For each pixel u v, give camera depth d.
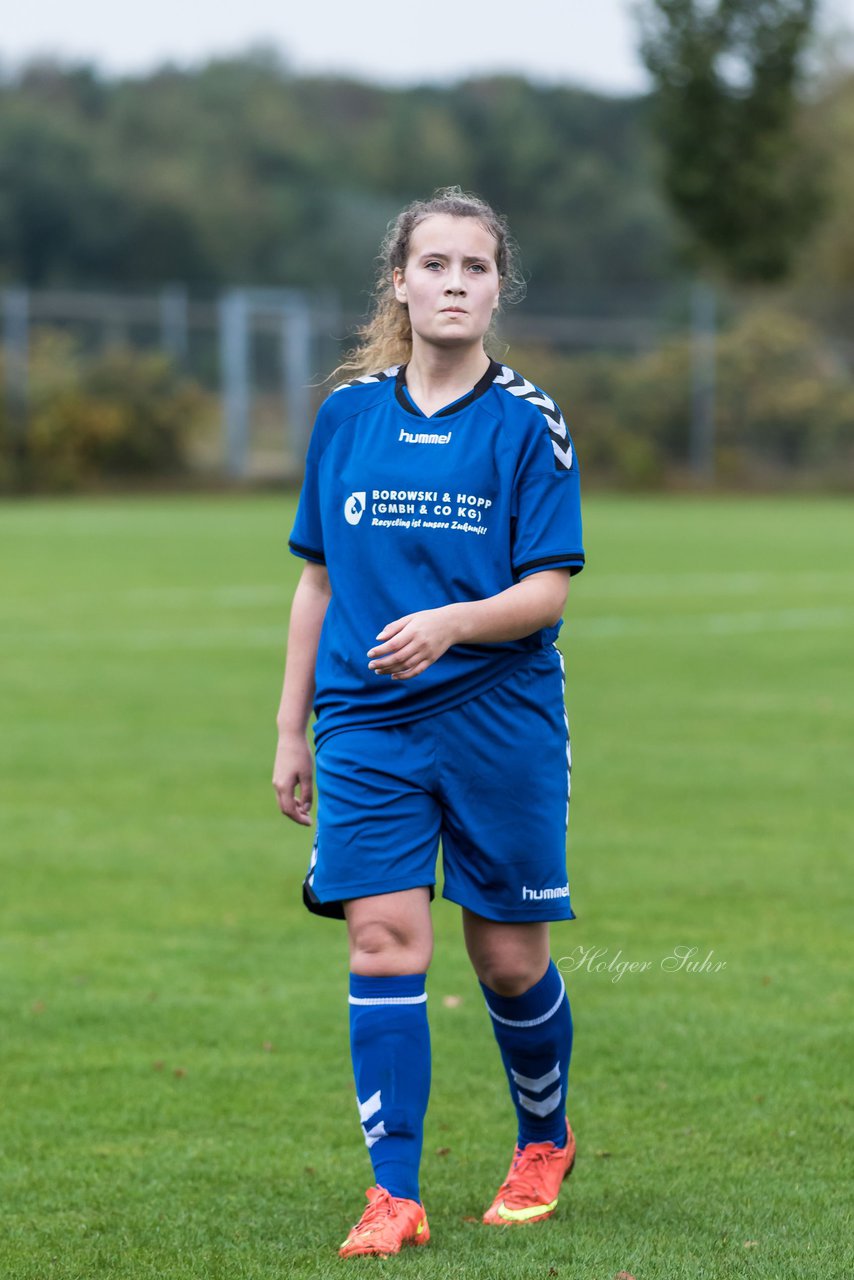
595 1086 16.64
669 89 135.12
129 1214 13.29
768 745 36.44
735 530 110.38
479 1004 19.61
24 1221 13.14
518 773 12.42
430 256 12.59
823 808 30.11
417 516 12.40
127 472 145.00
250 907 24.03
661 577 78.44
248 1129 15.59
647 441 154.75
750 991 19.83
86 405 142.75
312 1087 16.80
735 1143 14.93
